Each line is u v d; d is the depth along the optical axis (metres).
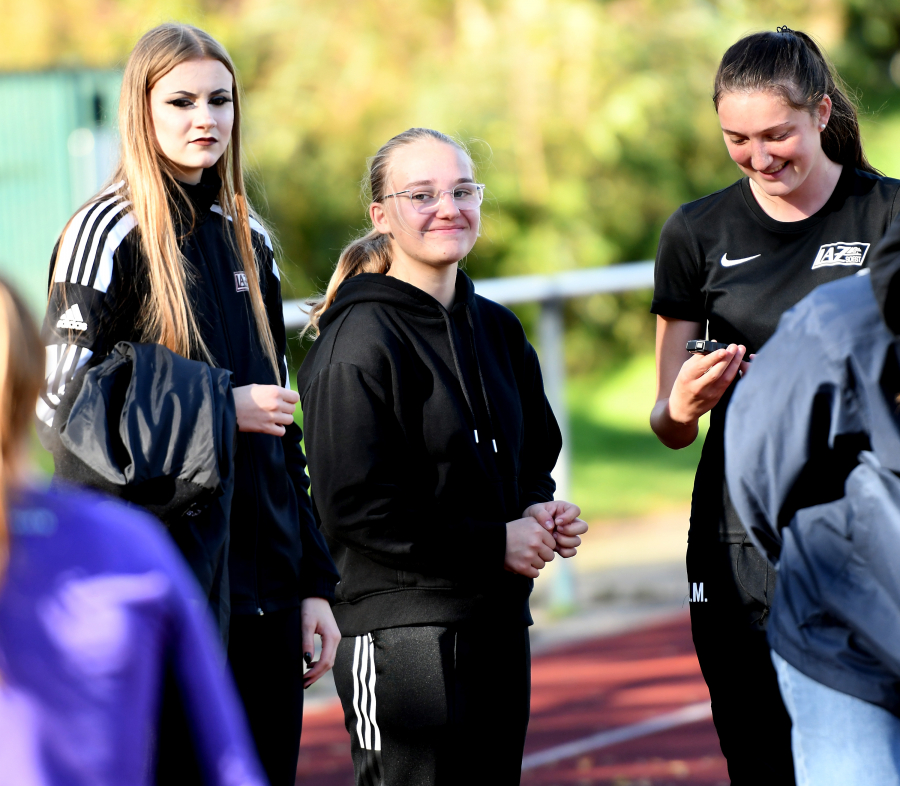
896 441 7.27
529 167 57.34
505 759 10.42
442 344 10.43
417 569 10.12
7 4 59.06
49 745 5.16
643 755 17.50
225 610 8.98
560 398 27.02
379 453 10.06
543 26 57.69
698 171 60.03
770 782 10.11
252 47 59.28
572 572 27.05
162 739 7.38
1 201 45.66
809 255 10.08
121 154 9.61
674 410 10.11
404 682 10.09
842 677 7.43
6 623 5.20
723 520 10.23
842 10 65.75
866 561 7.36
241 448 9.78
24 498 5.35
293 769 10.20
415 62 58.53
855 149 10.20
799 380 7.45
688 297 10.78
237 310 10.03
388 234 11.20
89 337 8.99
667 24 60.12
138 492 8.49
